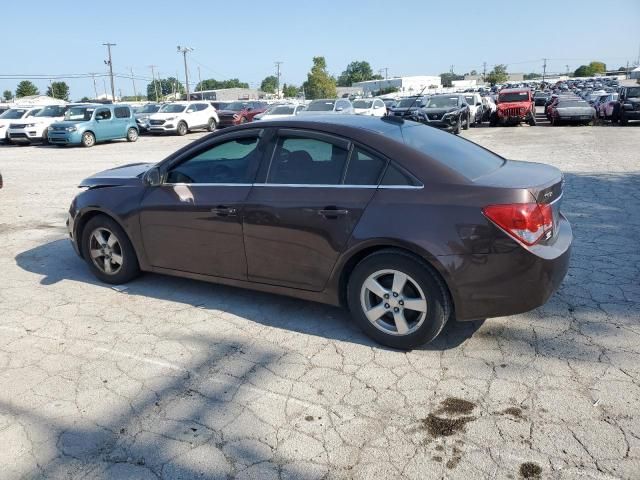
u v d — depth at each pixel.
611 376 3.24
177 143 23.81
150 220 4.53
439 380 3.28
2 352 3.79
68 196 9.91
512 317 4.08
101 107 23.41
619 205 7.55
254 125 4.12
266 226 3.91
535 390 3.13
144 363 3.59
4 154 19.62
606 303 4.25
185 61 77.50
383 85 113.12
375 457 2.64
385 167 3.58
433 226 3.34
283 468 2.59
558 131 22.77
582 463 2.54
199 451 2.73
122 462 2.67
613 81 98.94
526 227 3.22
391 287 3.58
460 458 2.61
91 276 5.31
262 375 3.40
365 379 3.32
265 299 4.60
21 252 6.20
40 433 2.90
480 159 3.96
